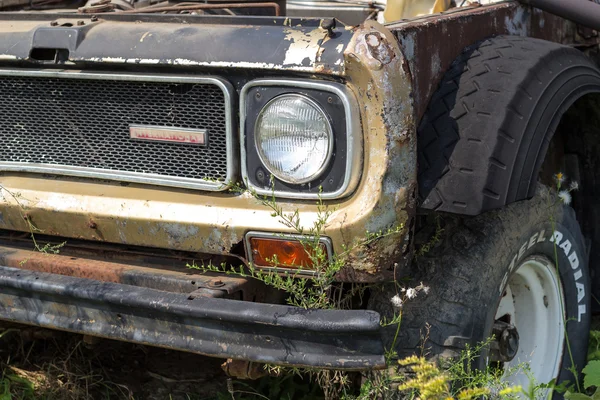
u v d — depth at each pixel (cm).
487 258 245
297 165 223
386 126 213
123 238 243
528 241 263
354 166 217
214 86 231
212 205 232
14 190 257
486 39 270
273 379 293
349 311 194
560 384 292
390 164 214
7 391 283
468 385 230
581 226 316
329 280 222
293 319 195
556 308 291
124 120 247
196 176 240
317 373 257
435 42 241
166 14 252
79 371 306
